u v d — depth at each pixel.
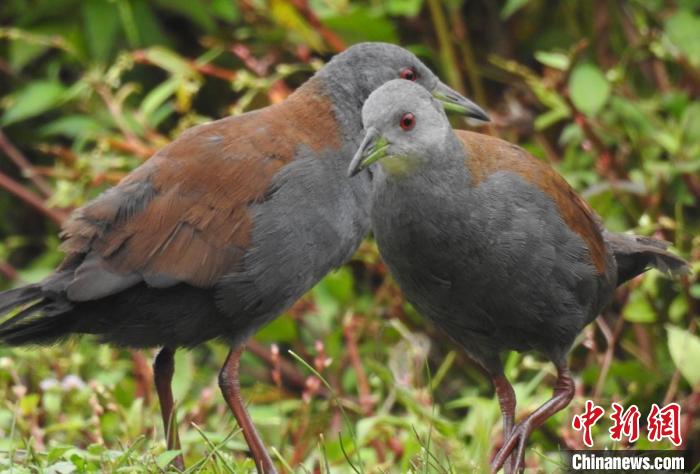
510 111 13.35
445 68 13.61
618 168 12.43
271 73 13.82
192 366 11.57
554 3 14.41
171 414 8.62
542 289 8.44
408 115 8.20
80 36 13.68
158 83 14.04
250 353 12.89
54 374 11.24
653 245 9.47
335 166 8.76
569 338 8.73
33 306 8.13
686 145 12.33
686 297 11.51
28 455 8.12
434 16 13.51
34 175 13.37
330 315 12.27
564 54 13.96
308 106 8.95
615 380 11.87
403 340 11.66
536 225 8.36
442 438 9.89
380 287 13.27
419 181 8.21
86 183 12.27
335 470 9.56
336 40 13.04
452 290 8.41
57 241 13.54
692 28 13.10
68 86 14.75
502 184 8.35
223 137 8.55
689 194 12.40
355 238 8.87
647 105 12.80
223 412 11.21
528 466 10.34
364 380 11.42
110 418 10.09
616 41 13.80
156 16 14.32
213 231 8.28
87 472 7.85
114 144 12.30
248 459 8.52
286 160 8.55
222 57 14.02
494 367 8.88
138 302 8.29
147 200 8.29
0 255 13.62
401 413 12.11
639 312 11.41
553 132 13.65
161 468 7.90
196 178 8.34
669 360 11.91
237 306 8.39
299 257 8.49
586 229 8.79
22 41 13.55
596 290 8.85
